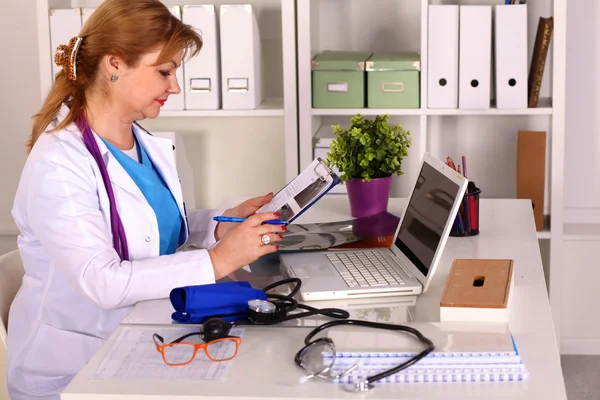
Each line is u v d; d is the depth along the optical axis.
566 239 3.11
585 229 3.19
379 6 3.21
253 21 2.86
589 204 3.30
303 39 2.87
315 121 3.07
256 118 3.03
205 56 2.86
